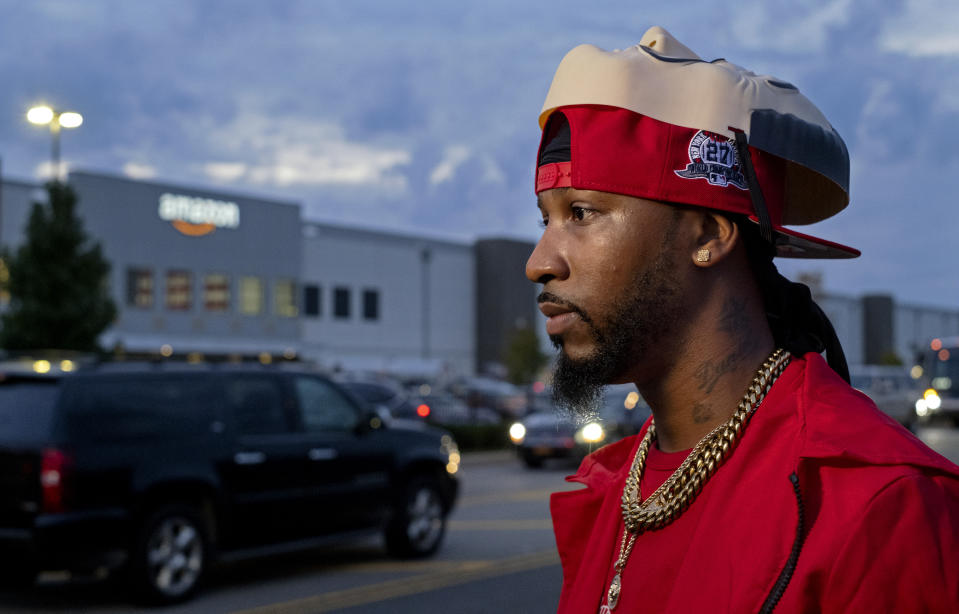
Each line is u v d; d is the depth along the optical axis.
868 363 74.69
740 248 1.04
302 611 7.04
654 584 1.03
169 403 7.34
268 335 46.28
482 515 12.48
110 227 40.75
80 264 18.94
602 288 1.00
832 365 1.13
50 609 7.09
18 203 37.47
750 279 1.05
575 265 1.02
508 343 56.22
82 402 6.84
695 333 1.02
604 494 1.29
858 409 0.91
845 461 0.85
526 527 11.30
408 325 56.50
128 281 41.31
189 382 7.52
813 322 1.10
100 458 6.79
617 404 19.02
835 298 70.62
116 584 7.97
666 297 1.00
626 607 1.06
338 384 8.64
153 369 7.36
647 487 1.10
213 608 7.11
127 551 6.88
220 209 44.72
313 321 51.69
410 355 56.44
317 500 8.12
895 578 0.79
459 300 59.66
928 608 0.78
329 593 7.64
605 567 1.15
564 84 1.02
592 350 1.01
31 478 6.58
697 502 1.03
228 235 45.00
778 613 0.84
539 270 1.04
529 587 7.88
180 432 7.31
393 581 8.11
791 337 1.06
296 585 7.95
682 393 1.04
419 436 9.23
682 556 1.02
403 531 8.92
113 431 6.93
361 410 8.71
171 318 42.62
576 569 1.30
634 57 1.00
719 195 0.99
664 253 1.00
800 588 0.83
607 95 0.99
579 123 1.01
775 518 0.88
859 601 0.79
